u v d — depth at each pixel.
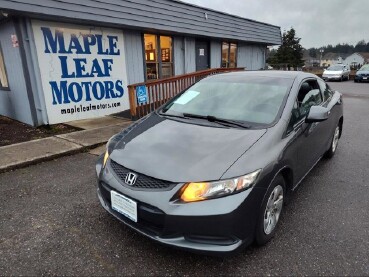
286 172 2.83
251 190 2.22
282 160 2.56
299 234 2.74
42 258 2.43
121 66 8.32
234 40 12.73
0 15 5.88
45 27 6.46
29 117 6.73
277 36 16.17
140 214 2.27
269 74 3.64
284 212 3.12
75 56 7.13
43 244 2.61
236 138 2.61
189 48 10.78
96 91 7.75
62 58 6.88
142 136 2.86
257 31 14.07
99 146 5.35
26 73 6.33
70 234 2.75
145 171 2.32
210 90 3.57
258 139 2.58
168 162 2.34
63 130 6.53
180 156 2.40
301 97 3.36
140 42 8.83
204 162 2.29
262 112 2.99
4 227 2.86
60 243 2.62
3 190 3.65
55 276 2.23
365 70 23.58
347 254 2.47
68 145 5.18
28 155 4.66
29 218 3.02
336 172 4.20
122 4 7.47
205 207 2.10
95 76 7.67
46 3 5.89
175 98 3.74
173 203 2.14
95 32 7.47
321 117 2.99
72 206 3.26
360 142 5.72
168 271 2.29
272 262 2.38
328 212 3.13
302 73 3.80
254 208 2.26
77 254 2.48
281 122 2.81
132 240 2.66
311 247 2.56
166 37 9.87
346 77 26.02
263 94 3.22
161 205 2.15
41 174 4.14
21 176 4.07
